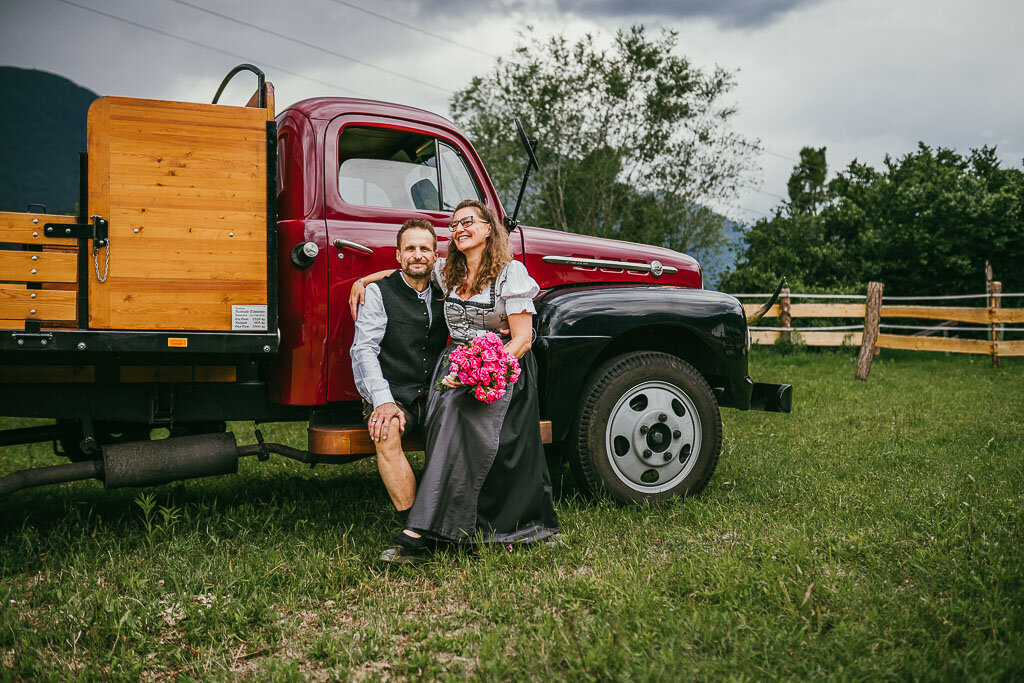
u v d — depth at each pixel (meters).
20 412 2.99
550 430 3.47
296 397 3.25
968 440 5.09
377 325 3.07
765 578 2.56
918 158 24.11
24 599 2.62
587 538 3.16
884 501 3.53
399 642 2.32
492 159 24.27
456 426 2.94
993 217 18.36
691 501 3.66
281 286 3.29
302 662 2.21
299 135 3.36
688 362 4.14
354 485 4.27
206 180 2.91
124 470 3.02
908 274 20.06
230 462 3.23
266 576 2.74
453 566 2.89
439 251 3.58
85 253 2.79
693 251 26.16
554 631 2.27
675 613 2.37
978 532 3.03
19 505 3.79
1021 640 2.10
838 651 2.10
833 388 8.16
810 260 21.66
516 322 3.08
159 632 2.40
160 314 2.87
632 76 24.97
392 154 3.59
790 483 4.00
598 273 4.12
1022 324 18.12
